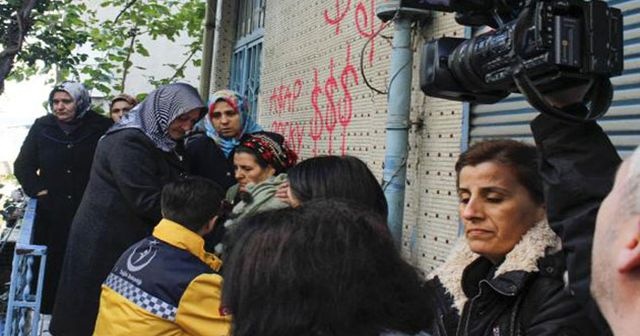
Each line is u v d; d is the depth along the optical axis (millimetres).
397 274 1180
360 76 4848
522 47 1572
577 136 1547
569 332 1509
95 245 3365
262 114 7180
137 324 2283
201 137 4395
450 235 3732
